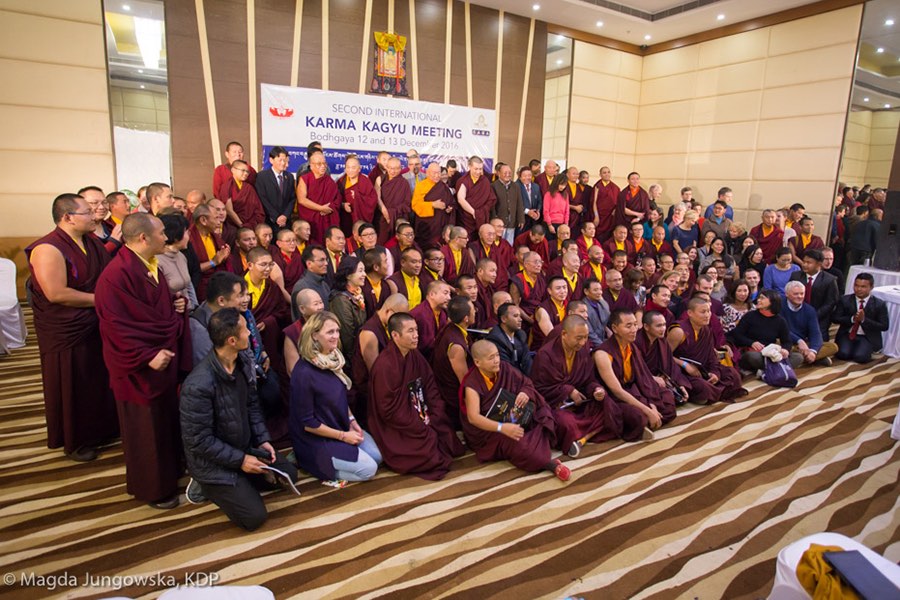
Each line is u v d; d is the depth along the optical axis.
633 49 8.95
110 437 2.91
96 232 3.35
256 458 2.18
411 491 2.47
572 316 2.95
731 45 7.91
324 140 6.35
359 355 2.92
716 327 3.88
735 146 7.99
